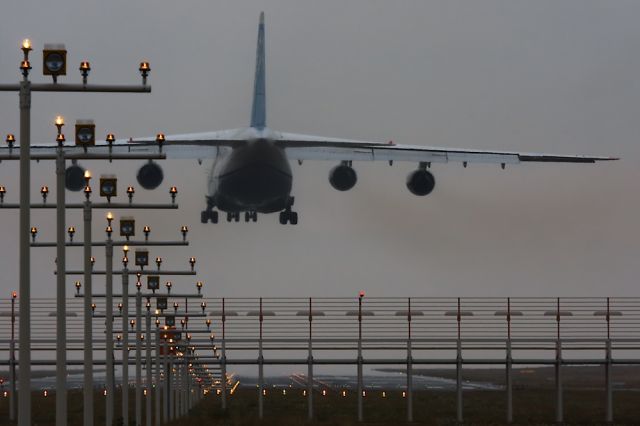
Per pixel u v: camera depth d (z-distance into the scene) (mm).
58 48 129375
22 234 125750
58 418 151625
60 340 152000
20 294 125312
